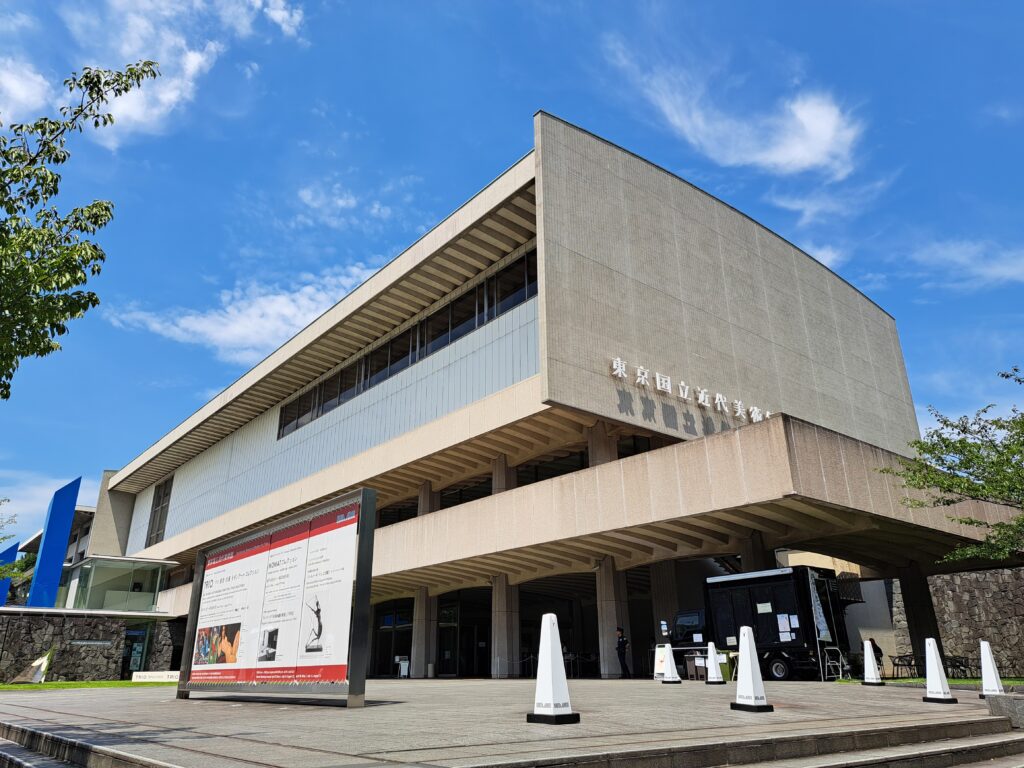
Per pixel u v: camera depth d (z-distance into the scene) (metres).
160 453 51.34
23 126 10.12
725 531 21.25
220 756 5.49
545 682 7.54
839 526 19.98
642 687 14.49
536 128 25.11
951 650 28.53
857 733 7.06
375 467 31.44
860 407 34.28
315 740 6.29
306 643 11.19
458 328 29.75
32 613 32.16
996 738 8.49
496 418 25.56
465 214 27.11
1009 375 18.06
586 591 35.25
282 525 12.61
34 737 8.03
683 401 25.83
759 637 17.61
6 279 9.45
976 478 18.31
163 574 42.75
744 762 6.05
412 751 5.45
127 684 26.44
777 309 31.64
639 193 27.59
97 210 10.66
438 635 32.06
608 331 24.34
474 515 25.53
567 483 22.55
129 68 10.50
